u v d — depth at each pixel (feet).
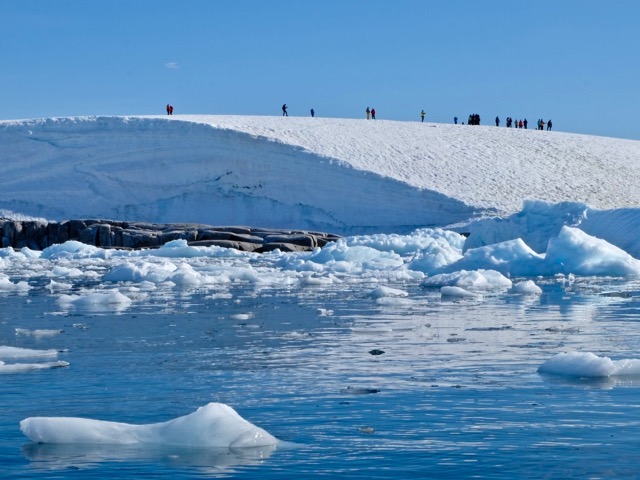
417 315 38.88
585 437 15.55
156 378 22.25
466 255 70.38
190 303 46.57
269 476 13.37
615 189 201.05
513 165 207.92
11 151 203.62
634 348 27.09
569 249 68.74
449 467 13.78
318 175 189.47
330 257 90.89
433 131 229.66
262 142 192.75
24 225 147.74
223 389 20.63
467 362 24.43
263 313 40.50
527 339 29.63
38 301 48.62
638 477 13.12
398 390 20.21
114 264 99.66
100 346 28.68
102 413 18.07
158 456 14.48
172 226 144.87
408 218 181.88
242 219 191.01
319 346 28.25
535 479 13.10
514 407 18.12
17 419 17.53
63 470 13.74
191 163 195.93
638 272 66.54
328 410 18.10
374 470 13.66
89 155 200.44
